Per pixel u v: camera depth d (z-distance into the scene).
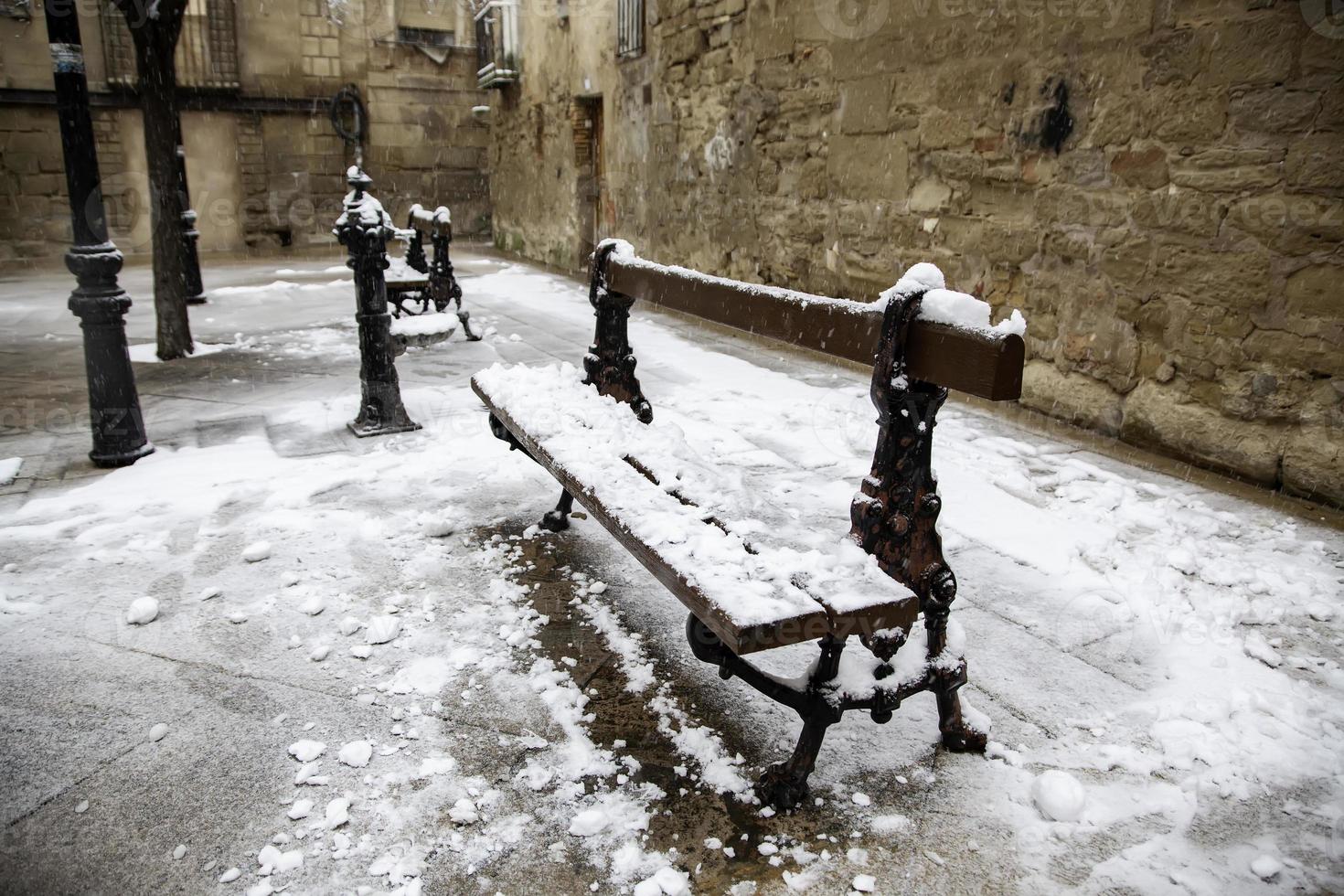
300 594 2.96
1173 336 4.43
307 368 6.42
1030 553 3.29
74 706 2.33
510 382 3.46
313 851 1.82
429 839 1.85
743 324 2.52
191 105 16.55
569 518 3.62
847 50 6.50
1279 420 4.00
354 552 3.29
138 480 4.05
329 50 17.38
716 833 1.88
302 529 3.49
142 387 5.86
